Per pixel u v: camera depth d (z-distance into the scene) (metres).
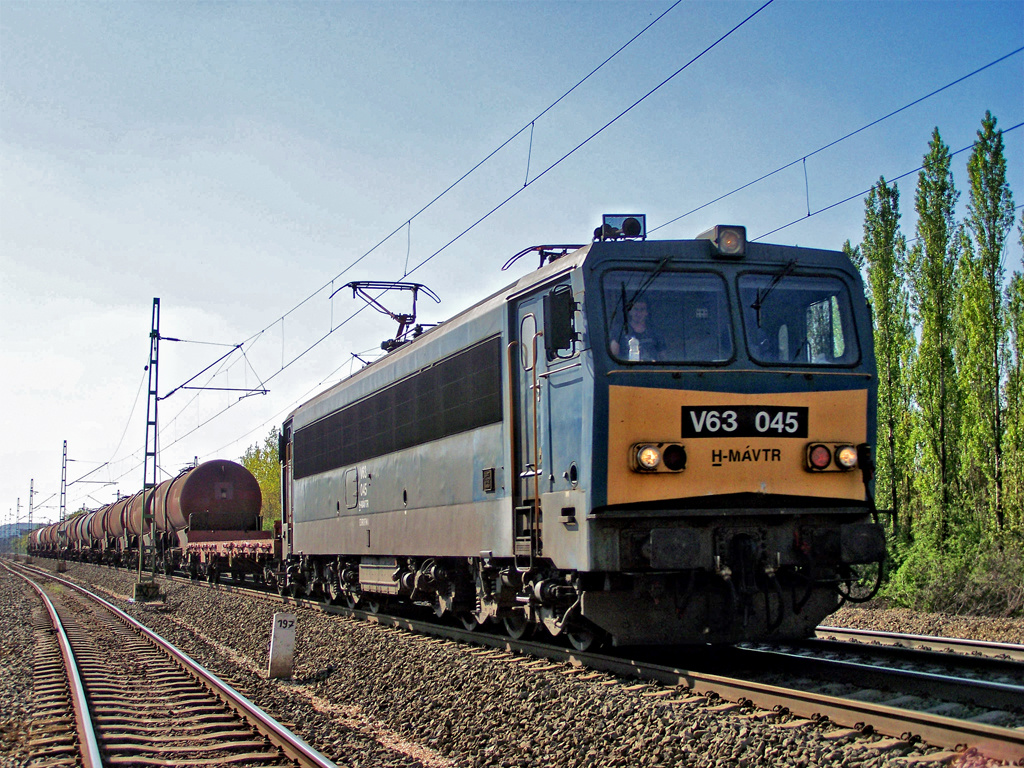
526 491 10.72
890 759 6.27
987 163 24.38
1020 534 20.73
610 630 9.61
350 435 17.50
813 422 9.57
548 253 11.43
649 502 9.11
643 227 10.53
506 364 11.16
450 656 11.65
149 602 25.67
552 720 8.10
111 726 8.68
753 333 9.62
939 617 16.27
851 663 9.67
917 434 23.25
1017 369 23.73
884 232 25.05
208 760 7.41
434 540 13.27
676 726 7.41
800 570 9.77
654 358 9.35
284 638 11.92
